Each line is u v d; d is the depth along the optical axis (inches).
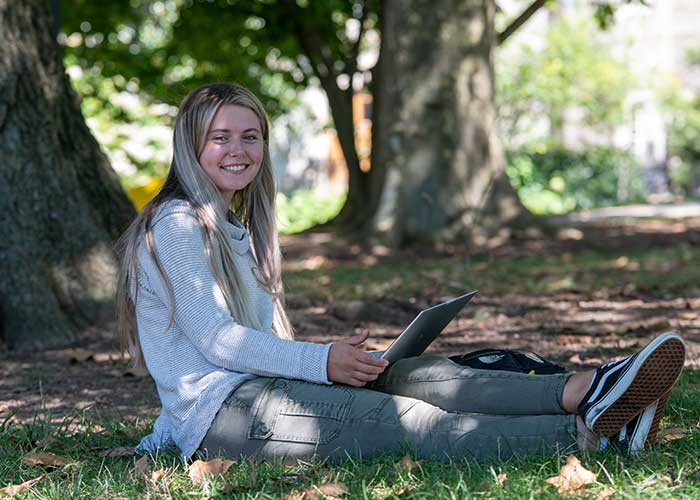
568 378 175.5
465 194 685.3
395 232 678.5
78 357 340.2
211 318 183.0
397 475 168.9
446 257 632.4
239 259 194.1
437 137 684.7
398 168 686.5
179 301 183.5
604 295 457.7
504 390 177.6
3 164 374.3
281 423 180.9
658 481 159.0
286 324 204.5
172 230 185.6
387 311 420.8
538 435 173.3
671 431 196.4
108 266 390.3
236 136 192.2
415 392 184.9
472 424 175.9
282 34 882.8
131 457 203.9
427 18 685.3
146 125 1071.0
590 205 1284.4
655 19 1515.7
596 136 1489.9
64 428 241.3
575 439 172.9
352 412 179.3
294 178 1657.2
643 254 617.9
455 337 363.9
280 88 1315.2
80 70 1099.9
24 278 370.6
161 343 187.6
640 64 1454.2
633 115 1376.7
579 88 1336.1
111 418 253.3
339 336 372.2
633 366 163.2
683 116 1441.9
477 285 498.9
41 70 386.9
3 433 227.0
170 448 197.5
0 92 374.9
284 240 749.9
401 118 687.7
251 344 181.9
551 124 1448.1
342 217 835.4
